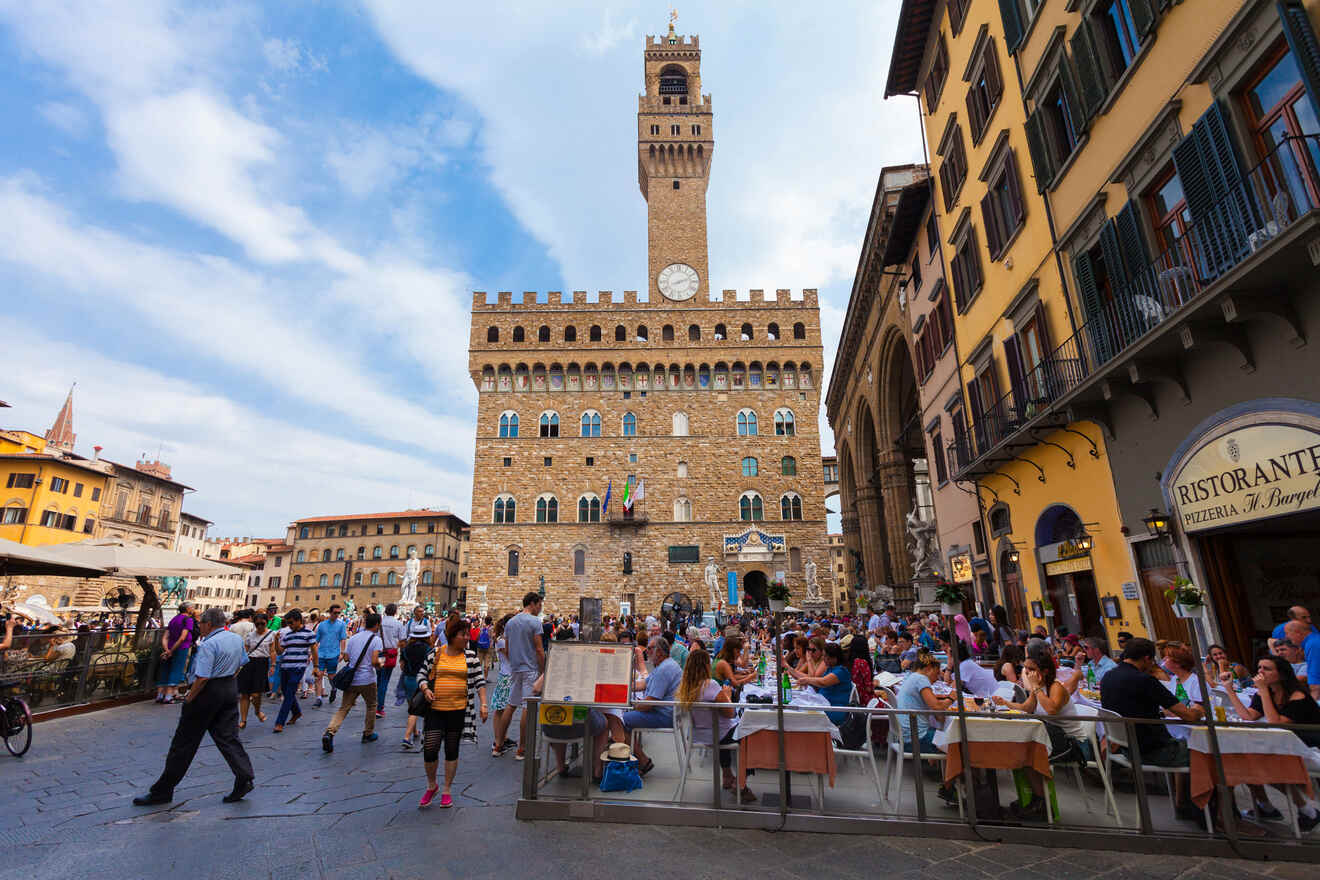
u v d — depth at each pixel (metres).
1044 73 14.96
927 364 26.44
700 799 7.06
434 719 7.70
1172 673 9.02
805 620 35.28
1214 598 10.88
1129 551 12.73
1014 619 18.67
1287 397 8.91
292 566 90.12
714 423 57.47
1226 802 6.25
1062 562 15.52
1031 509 17.12
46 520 57.12
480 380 58.47
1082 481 14.49
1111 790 6.48
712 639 24.47
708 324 59.69
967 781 6.72
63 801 7.69
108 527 64.62
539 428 57.34
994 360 18.91
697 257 61.94
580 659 7.63
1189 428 10.99
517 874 5.64
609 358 58.47
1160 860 6.04
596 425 57.44
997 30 17.58
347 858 5.95
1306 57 8.13
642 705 7.35
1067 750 6.60
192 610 17.11
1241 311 8.77
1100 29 12.88
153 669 17.41
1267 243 7.93
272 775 9.03
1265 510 9.36
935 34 22.73
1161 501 11.80
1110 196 12.81
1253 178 9.32
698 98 68.81
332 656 16.48
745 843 6.45
